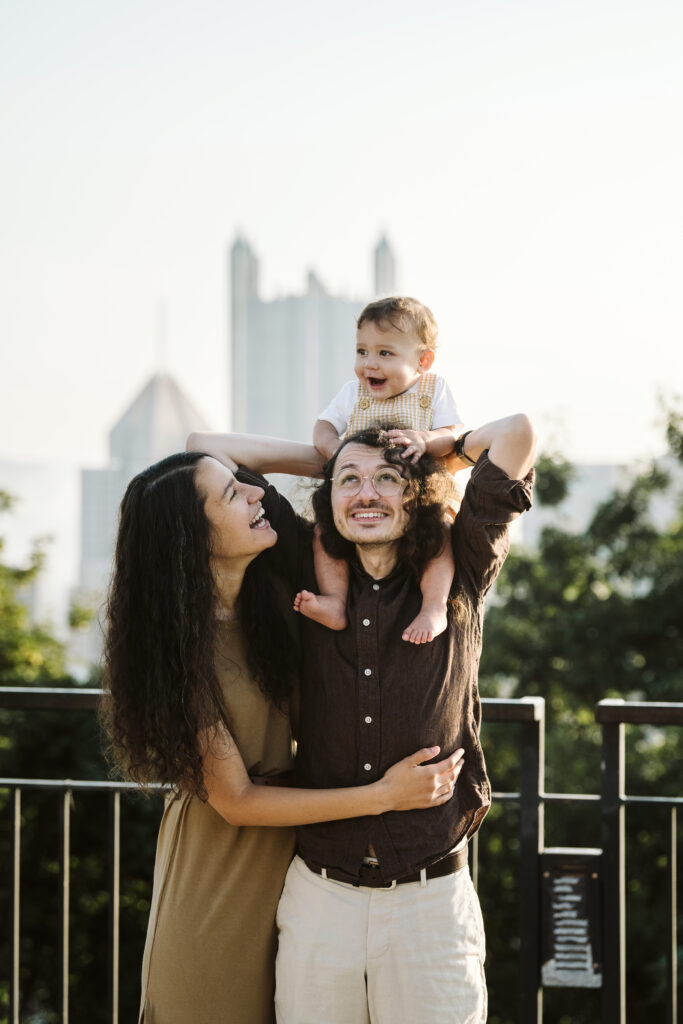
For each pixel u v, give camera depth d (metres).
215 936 2.20
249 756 2.21
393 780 2.05
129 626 2.17
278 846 2.23
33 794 12.05
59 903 2.80
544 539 16.17
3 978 11.75
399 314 2.72
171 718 2.10
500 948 12.76
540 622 15.65
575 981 2.63
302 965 2.08
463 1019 2.06
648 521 15.71
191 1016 2.20
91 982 12.10
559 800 2.65
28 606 20.34
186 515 2.14
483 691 15.38
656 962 11.75
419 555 2.13
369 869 2.06
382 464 2.14
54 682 16.73
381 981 2.05
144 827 12.00
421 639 2.06
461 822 2.14
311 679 2.18
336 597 2.15
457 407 2.77
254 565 2.26
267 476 2.50
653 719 2.58
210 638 2.15
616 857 2.62
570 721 15.30
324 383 160.38
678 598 14.93
